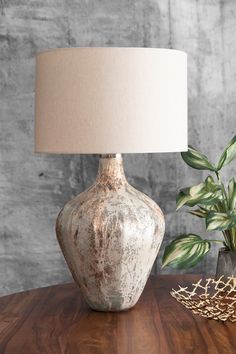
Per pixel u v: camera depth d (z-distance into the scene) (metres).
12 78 2.46
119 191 1.76
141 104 1.66
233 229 2.03
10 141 2.48
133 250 1.72
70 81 1.66
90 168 2.50
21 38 2.45
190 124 2.49
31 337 1.57
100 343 1.52
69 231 1.74
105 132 1.65
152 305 1.86
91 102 1.65
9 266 2.52
